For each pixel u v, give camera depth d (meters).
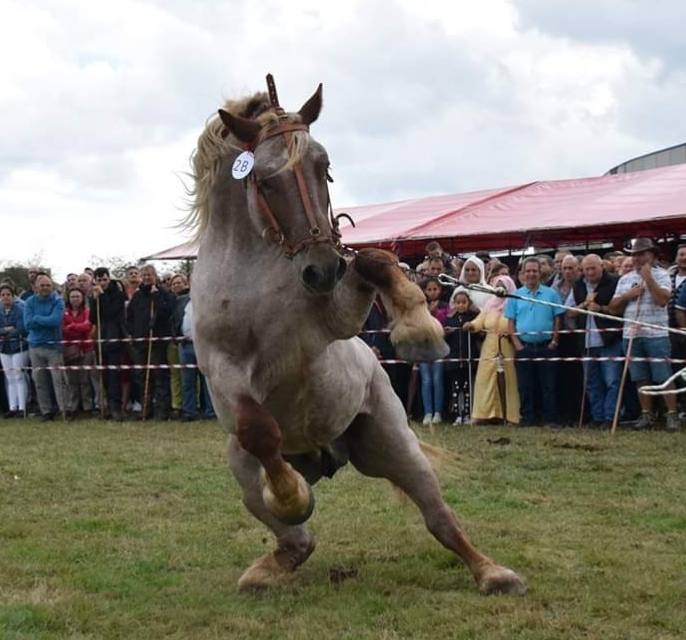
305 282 4.08
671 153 27.42
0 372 14.55
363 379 4.66
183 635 4.32
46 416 13.58
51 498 7.61
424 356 4.10
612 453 8.80
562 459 8.54
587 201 14.81
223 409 4.52
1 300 14.23
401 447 4.86
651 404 10.33
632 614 4.39
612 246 17.03
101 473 8.66
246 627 4.36
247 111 4.57
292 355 4.27
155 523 6.60
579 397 11.04
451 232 14.85
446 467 5.21
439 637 4.16
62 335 13.41
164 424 12.42
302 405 4.43
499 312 10.95
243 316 4.27
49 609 4.64
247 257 4.34
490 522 6.27
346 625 4.34
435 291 11.44
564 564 5.25
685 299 10.05
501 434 10.18
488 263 11.99
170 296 12.94
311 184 4.22
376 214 18.62
